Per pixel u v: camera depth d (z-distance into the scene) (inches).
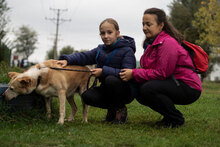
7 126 132.0
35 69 147.0
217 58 1100.5
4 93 146.6
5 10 376.2
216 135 125.3
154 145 104.1
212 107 244.8
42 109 166.6
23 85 141.4
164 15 141.5
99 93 157.9
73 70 151.1
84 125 147.0
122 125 150.0
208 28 668.1
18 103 157.6
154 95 136.2
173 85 135.6
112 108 164.9
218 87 727.1
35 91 153.9
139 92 146.9
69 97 170.7
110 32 151.1
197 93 137.5
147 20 141.3
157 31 141.3
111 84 145.6
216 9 649.6
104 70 147.9
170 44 132.7
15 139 106.1
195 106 247.0
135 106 238.8
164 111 139.7
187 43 140.2
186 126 143.5
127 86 153.7
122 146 105.2
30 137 110.0
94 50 167.0
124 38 160.6
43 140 109.2
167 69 132.9
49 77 145.8
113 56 152.7
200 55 136.9
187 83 135.9
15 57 1146.0
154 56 139.8
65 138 113.0
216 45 701.9
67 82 152.2
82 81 166.2
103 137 118.3
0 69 273.3
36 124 139.5
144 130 137.6
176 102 143.0
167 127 142.9
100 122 163.9
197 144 109.1
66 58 156.3
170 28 140.3
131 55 152.2
